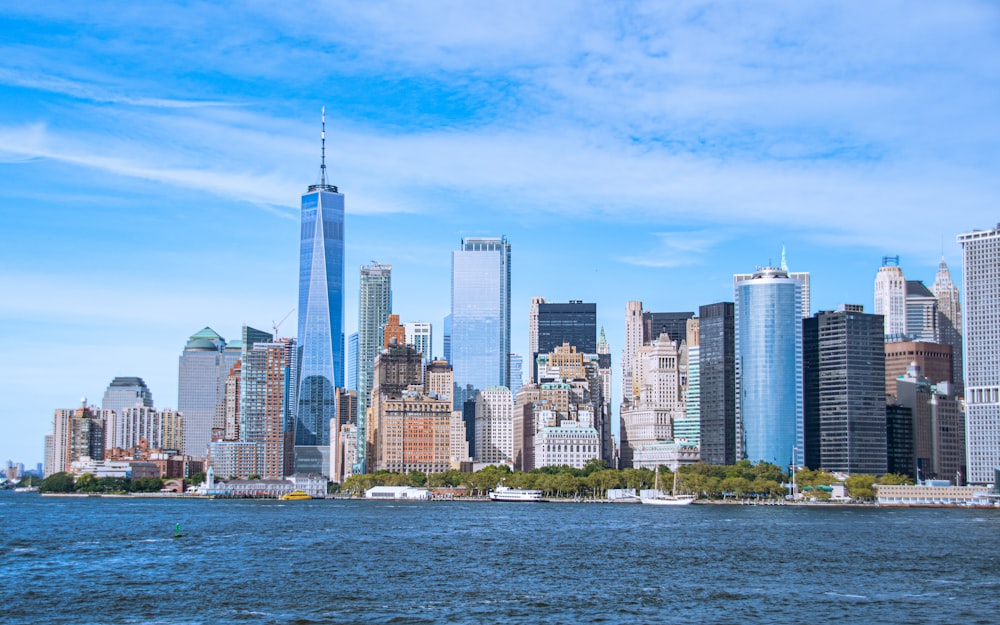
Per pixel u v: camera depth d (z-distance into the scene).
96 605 190.75
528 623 175.62
